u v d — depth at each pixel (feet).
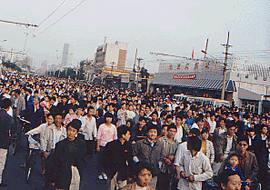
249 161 17.44
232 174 10.68
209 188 17.44
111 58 323.57
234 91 100.89
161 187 17.13
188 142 14.39
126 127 16.62
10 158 23.86
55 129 18.89
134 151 17.42
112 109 32.73
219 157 20.59
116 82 223.10
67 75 342.44
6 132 17.88
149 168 10.00
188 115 31.35
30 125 25.88
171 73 150.20
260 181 18.52
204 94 117.50
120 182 16.15
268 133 24.61
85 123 26.45
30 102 27.30
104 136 21.99
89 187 19.62
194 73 130.52
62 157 13.97
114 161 16.10
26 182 18.76
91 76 301.02
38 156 25.79
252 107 97.30
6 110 18.52
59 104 28.40
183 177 14.35
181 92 135.03
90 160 27.17
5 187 17.56
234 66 106.11
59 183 13.80
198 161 14.23
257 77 109.81
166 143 17.28
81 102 26.55
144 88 173.88
